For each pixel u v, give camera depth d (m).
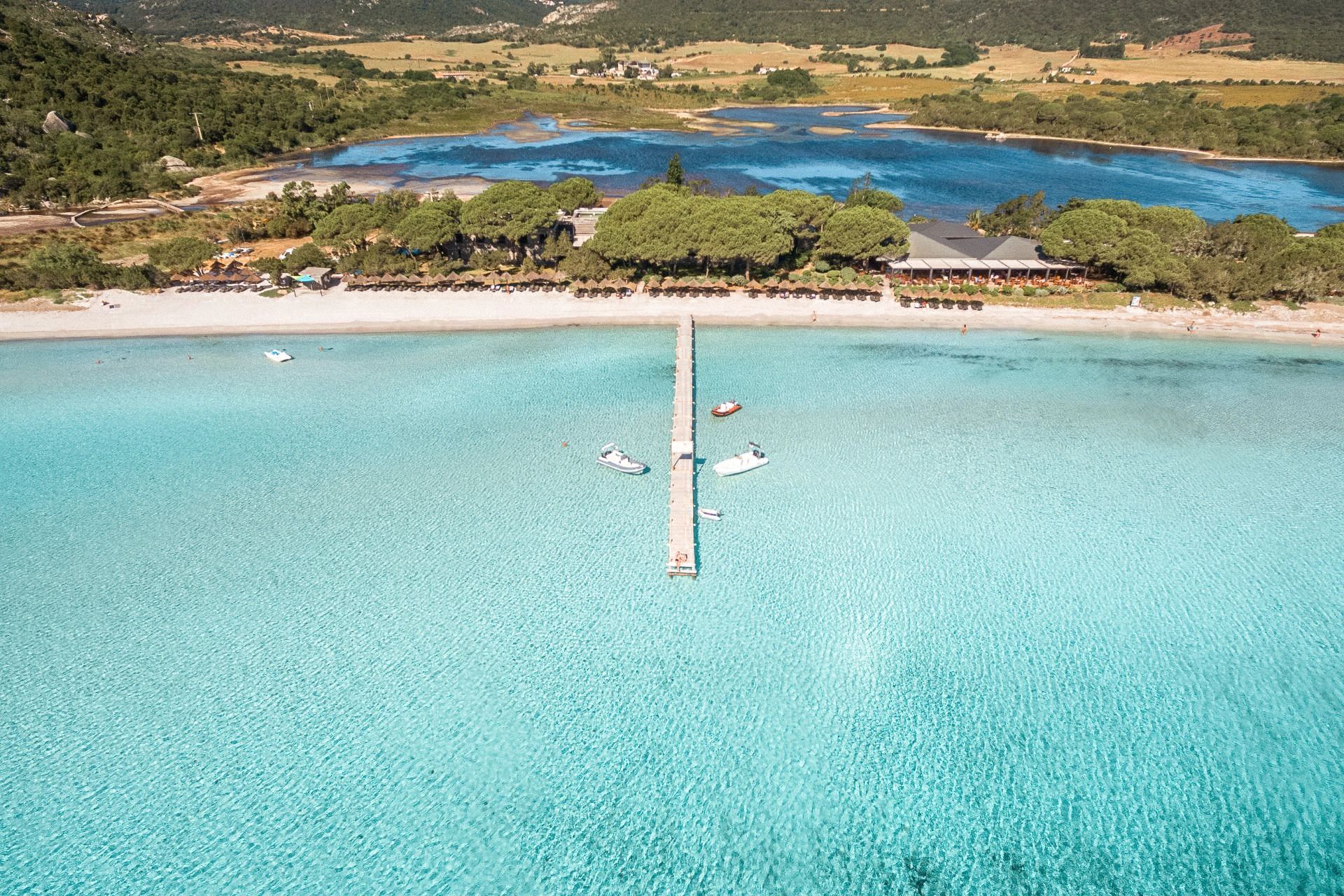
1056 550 49.88
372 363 77.31
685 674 40.59
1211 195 153.25
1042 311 87.38
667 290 91.50
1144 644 42.31
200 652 42.38
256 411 68.38
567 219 112.94
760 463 58.34
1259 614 44.38
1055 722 37.69
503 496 56.06
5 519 53.69
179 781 35.22
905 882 30.95
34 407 68.81
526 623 44.12
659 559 49.28
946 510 53.75
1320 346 80.00
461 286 92.75
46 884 31.03
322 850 32.31
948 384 72.12
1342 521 52.66
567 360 77.50
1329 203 146.25
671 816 33.56
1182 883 30.84
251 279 95.69
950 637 42.88
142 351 80.12
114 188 137.00
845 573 47.78
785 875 31.19
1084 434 63.75
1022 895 30.45
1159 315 86.31
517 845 32.47
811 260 98.94
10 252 102.12
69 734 37.47
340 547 50.84
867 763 35.75
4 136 142.75
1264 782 34.69
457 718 38.22
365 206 101.81
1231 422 65.62
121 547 50.84
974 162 190.75
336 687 40.09
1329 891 30.52
